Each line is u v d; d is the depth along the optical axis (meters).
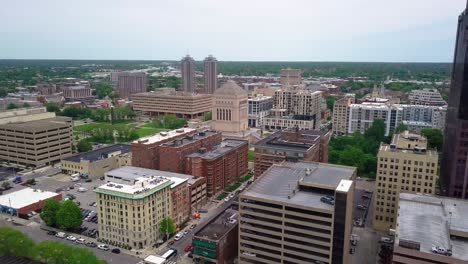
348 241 151.75
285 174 184.38
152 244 185.50
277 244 154.25
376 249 184.50
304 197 157.00
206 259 163.88
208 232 169.75
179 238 190.88
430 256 124.50
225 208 198.00
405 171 197.75
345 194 139.38
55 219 197.12
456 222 145.38
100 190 184.00
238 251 164.25
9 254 157.62
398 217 150.25
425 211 156.62
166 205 195.00
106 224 186.00
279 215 151.75
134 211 178.25
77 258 147.75
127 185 189.75
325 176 176.25
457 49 193.88
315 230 146.62
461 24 187.50
